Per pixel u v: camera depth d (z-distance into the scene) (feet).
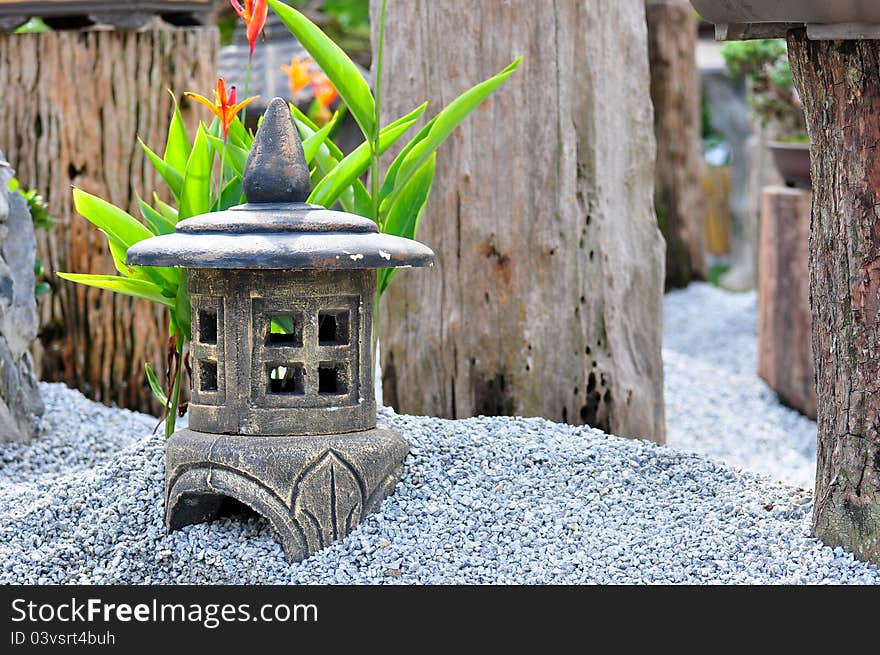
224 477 8.09
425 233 9.80
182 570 8.25
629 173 9.84
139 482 8.61
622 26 9.76
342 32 20.57
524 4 9.62
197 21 11.26
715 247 26.76
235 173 8.81
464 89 9.71
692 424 12.46
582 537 8.27
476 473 8.59
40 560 8.32
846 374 8.21
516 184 9.68
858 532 8.20
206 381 8.25
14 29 11.02
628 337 9.86
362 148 8.71
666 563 8.14
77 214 11.05
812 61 8.19
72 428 10.43
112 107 10.98
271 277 8.05
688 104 17.87
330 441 8.15
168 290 8.66
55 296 11.10
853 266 8.14
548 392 9.75
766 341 13.53
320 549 8.13
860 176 8.09
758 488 8.79
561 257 9.70
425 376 9.87
